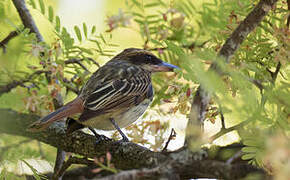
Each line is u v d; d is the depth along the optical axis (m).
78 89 11.00
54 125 10.91
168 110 9.83
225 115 7.15
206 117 8.73
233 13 8.35
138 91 11.41
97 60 12.55
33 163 11.12
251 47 8.67
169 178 7.21
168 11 8.02
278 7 9.26
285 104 6.65
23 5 11.25
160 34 8.20
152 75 10.92
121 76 11.27
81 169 12.47
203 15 8.31
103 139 10.23
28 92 10.05
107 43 9.97
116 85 11.02
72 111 10.19
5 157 9.86
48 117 9.82
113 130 11.52
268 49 8.64
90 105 10.35
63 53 9.42
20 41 9.36
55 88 9.07
